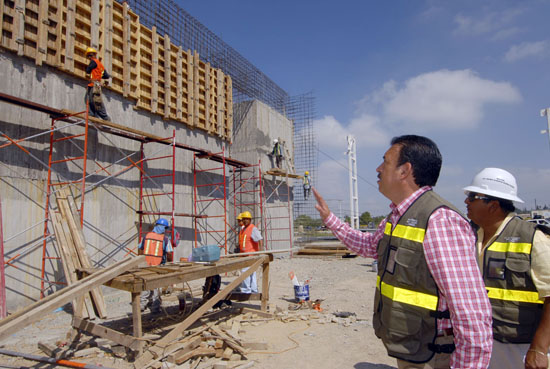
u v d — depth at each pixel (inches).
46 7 333.7
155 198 446.6
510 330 95.7
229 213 607.2
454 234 67.5
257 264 254.1
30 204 313.9
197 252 231.6
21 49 314.5
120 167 404.2
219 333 201.9
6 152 303.0
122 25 418.0
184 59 520.4
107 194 384.5
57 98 346.9
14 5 312.0
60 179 339.9
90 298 261.7
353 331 231.5
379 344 207.2
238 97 705.0
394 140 85.2
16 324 124.0
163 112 474.3
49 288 318.0
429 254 67.9
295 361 182.7
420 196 76.7
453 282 64.5
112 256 381.7
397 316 71.0
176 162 493.7
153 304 265.3
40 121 329.1
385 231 81.8
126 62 414.9
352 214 823.7
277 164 716.7
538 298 93.2
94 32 377.1
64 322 261.6
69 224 311.1
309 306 288.2
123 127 354.6
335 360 184.1
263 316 261.4
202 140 550.3
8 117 306.0
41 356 183.8
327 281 432.1
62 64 346.0
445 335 71.6
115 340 180.4
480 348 61.4
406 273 71.1
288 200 695.7
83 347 197.8
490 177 106.0
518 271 95.7
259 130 688.4
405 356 69.9
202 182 538.9
